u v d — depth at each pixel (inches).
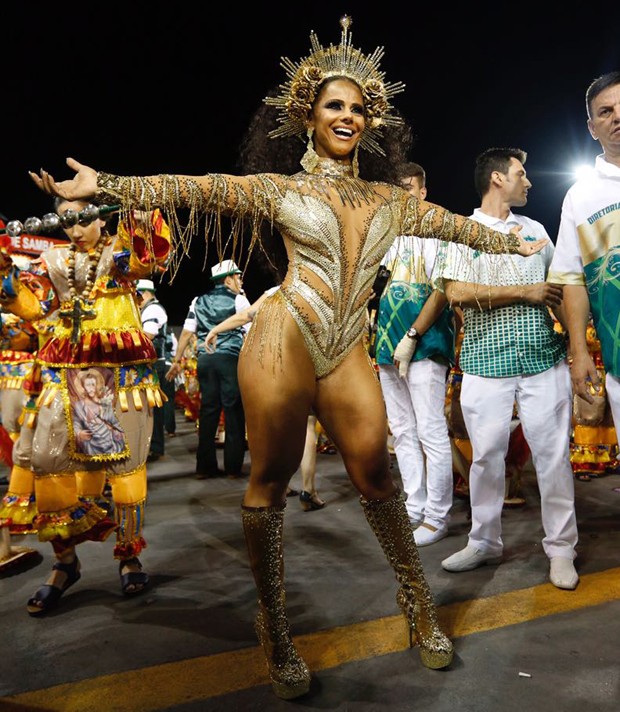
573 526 111.2
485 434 113.9
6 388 141.4
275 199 74.2
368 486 80.5
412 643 83.9
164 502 176.7
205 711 74.2
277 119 85.4
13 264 102.3
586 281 98.0
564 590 105.8
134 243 99.5
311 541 137.5
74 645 91.2
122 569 112.7
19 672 83.7
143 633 94.8
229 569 122.5
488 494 116.0
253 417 75.1
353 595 106.6
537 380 110.6
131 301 112.0
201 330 209.2
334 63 80.4
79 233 104.8
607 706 72.9
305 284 75.0
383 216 79.7
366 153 89.3
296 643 89.7
